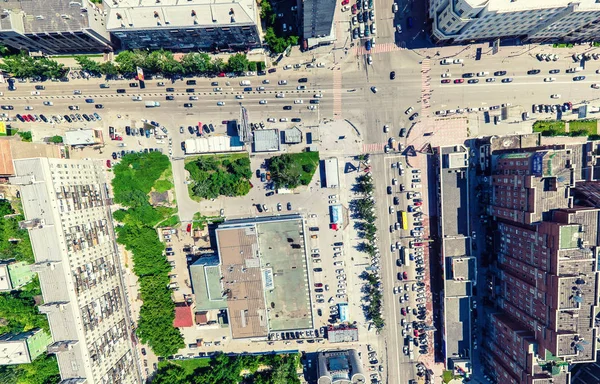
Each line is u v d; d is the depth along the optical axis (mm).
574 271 60156
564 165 61594
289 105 80000
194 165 81125
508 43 77250
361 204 79875
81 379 66438
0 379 75125
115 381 74000
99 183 78312
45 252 63719
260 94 79938
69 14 66000
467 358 79625
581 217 59188
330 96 79812
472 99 79250
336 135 80562
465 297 77812
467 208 76875
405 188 81250
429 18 75312
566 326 60969
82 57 72562
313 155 80688
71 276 65062
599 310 63844
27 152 74438
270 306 77312
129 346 81375
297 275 76125
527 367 65750
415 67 78812
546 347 62750
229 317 76562
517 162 68062
